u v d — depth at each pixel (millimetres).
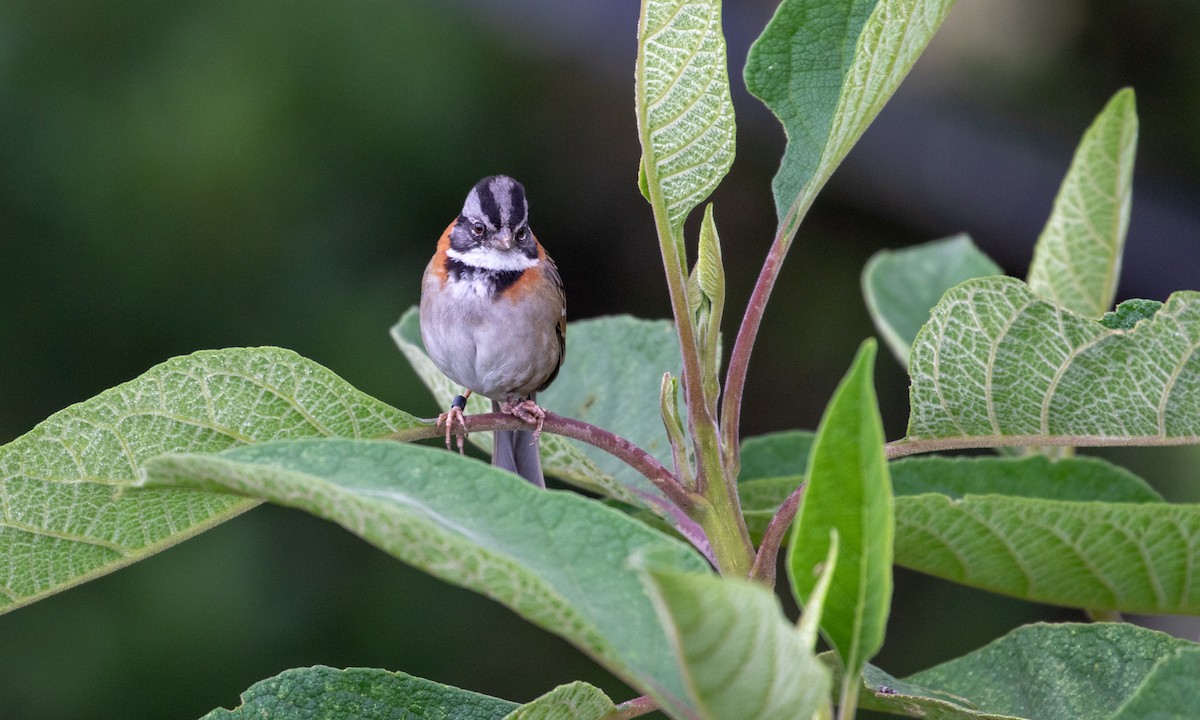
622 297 20172
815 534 3436
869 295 8773
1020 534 5457
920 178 17594
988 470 6805
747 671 3125
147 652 15305
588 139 19734
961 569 5785
